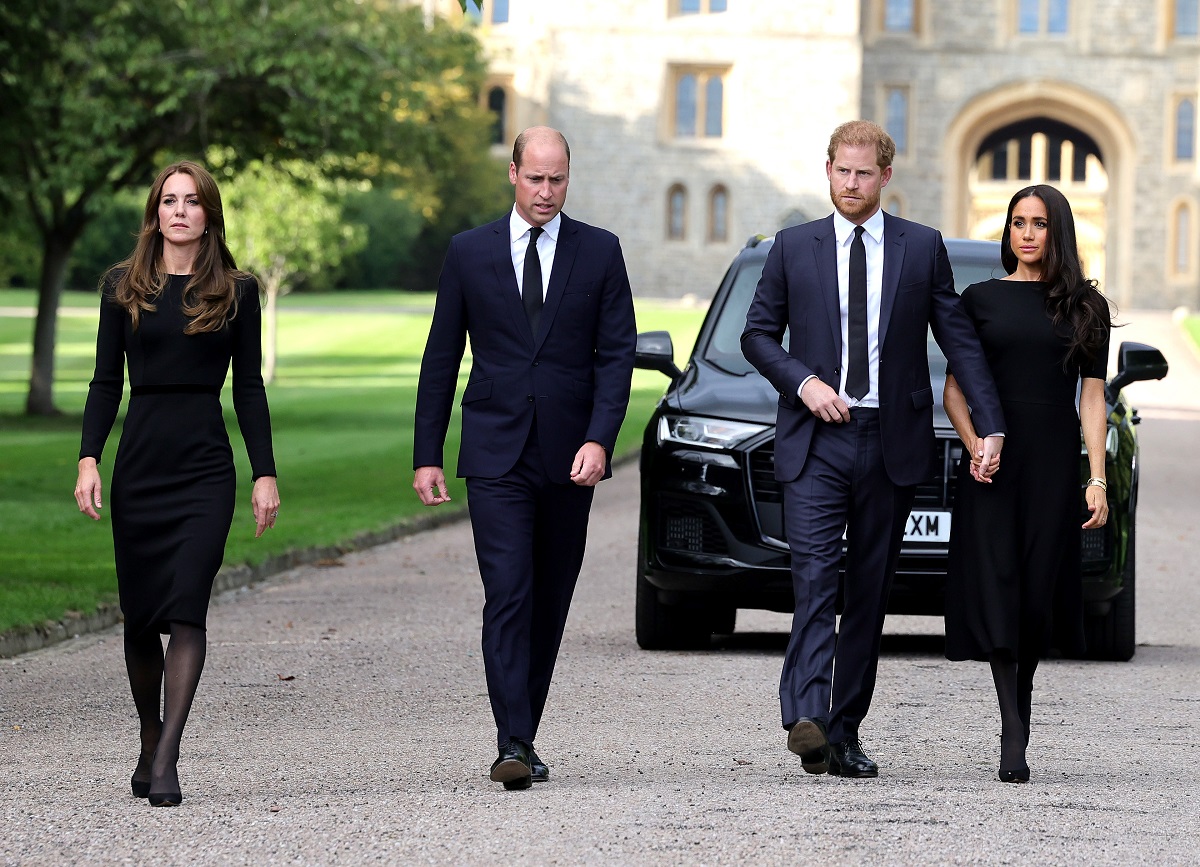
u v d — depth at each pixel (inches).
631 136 6663.4
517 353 533.6
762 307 553.9
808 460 542.0
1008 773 533.0
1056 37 6840.6
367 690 726.5
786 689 531.8
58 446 2272.4
